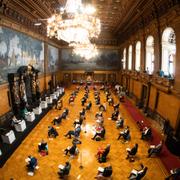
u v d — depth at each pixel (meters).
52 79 30.25
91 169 9.86
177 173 8.87
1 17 13.98
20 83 16.84
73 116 18.03
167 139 12.27
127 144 12.62
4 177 9.15
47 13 21.28
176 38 13.52
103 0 19.02
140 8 18.73
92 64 37.19
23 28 18.20
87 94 25.80
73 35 9.59
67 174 9.07
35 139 13.17
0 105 14.05
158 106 16.67
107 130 14.86
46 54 26.64
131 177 8.77
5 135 11.52
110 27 31.97
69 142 12.78
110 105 22.00
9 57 15.52
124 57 32.78
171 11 13.91
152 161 10.70
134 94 24.95
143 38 21.11
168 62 17.31
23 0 15.80
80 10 10.02
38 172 9.55
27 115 15.48
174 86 13.86
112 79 37.41
